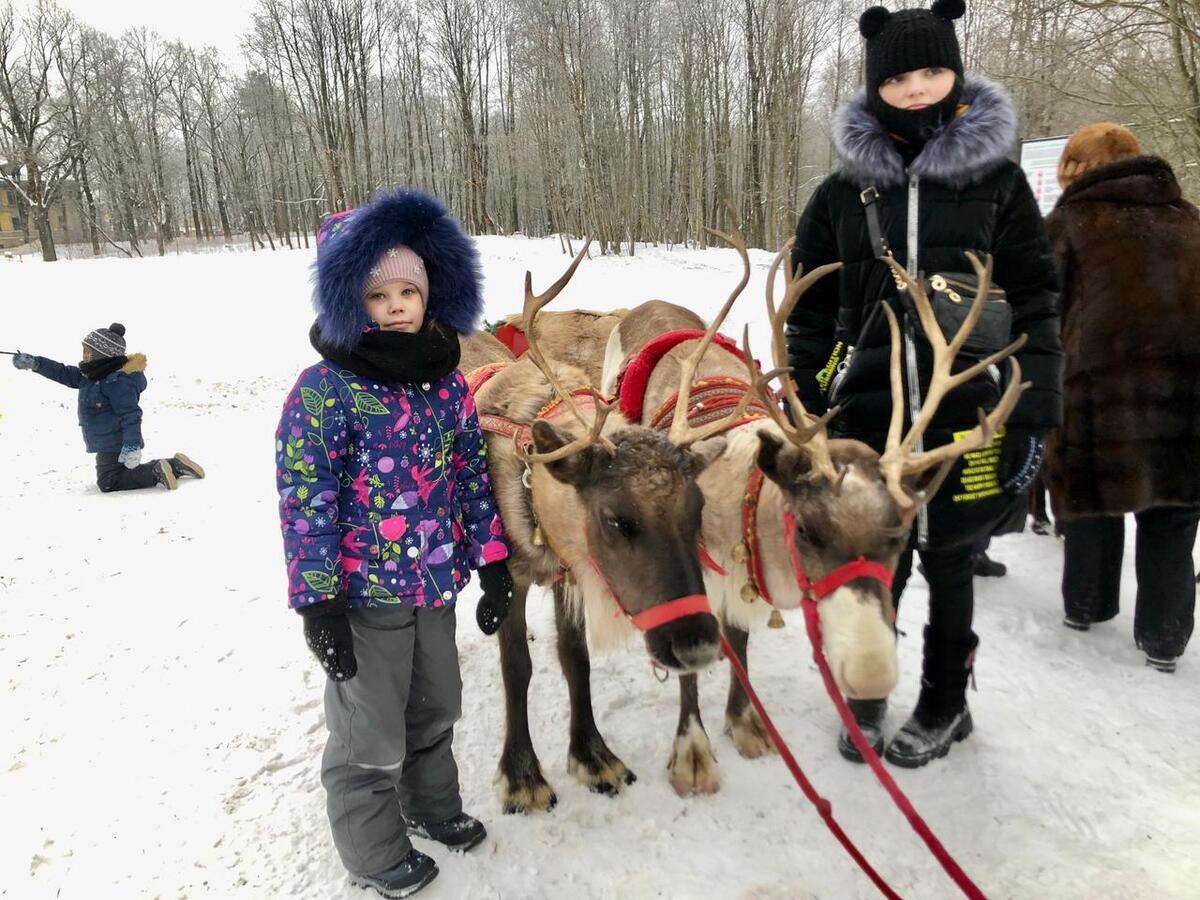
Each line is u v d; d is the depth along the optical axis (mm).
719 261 24438
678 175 38469
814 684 3879
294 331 14078
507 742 3256
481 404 3477
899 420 2590
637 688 3975
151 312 15102
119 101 47625
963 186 2891
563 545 3049
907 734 3299
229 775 3309
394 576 2590
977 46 12734
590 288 17781
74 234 58281
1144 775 3129
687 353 3910
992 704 3580
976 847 2846
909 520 2459
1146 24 8352
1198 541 5035
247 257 22547
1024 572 4844
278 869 2848
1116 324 3605
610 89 31484
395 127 47906
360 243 2486
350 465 2570
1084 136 3961
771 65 33344
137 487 6961
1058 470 3855
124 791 3219
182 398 10391
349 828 2660
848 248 3141
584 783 3285
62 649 4250
